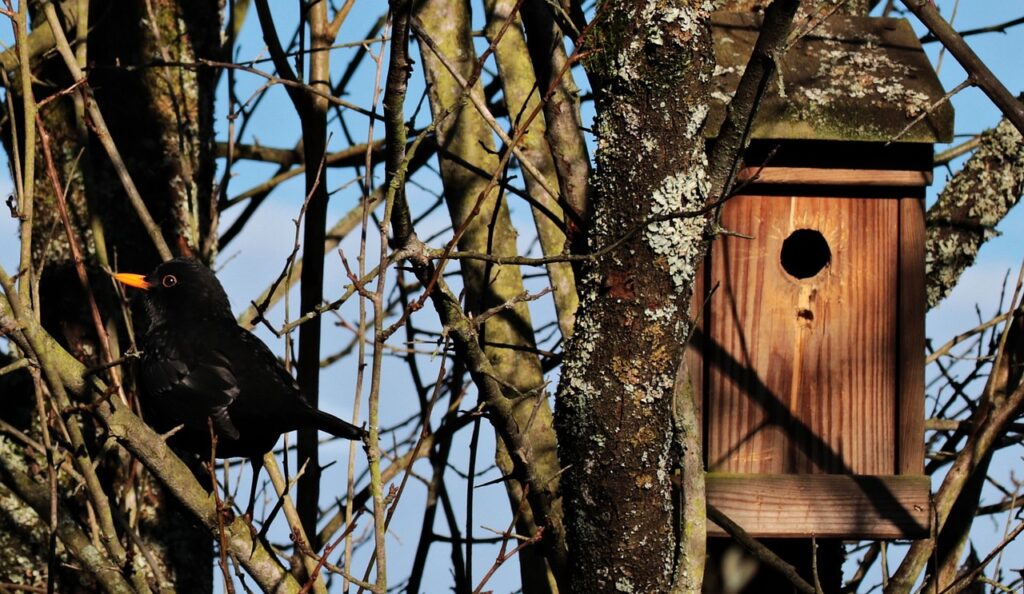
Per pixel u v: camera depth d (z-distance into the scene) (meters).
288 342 5.21
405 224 4.61
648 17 4.57
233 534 4.71
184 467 4.66
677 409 4.95
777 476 5.72
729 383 5.78
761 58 4.52
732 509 5.68
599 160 4.72
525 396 4.95
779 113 5.59
